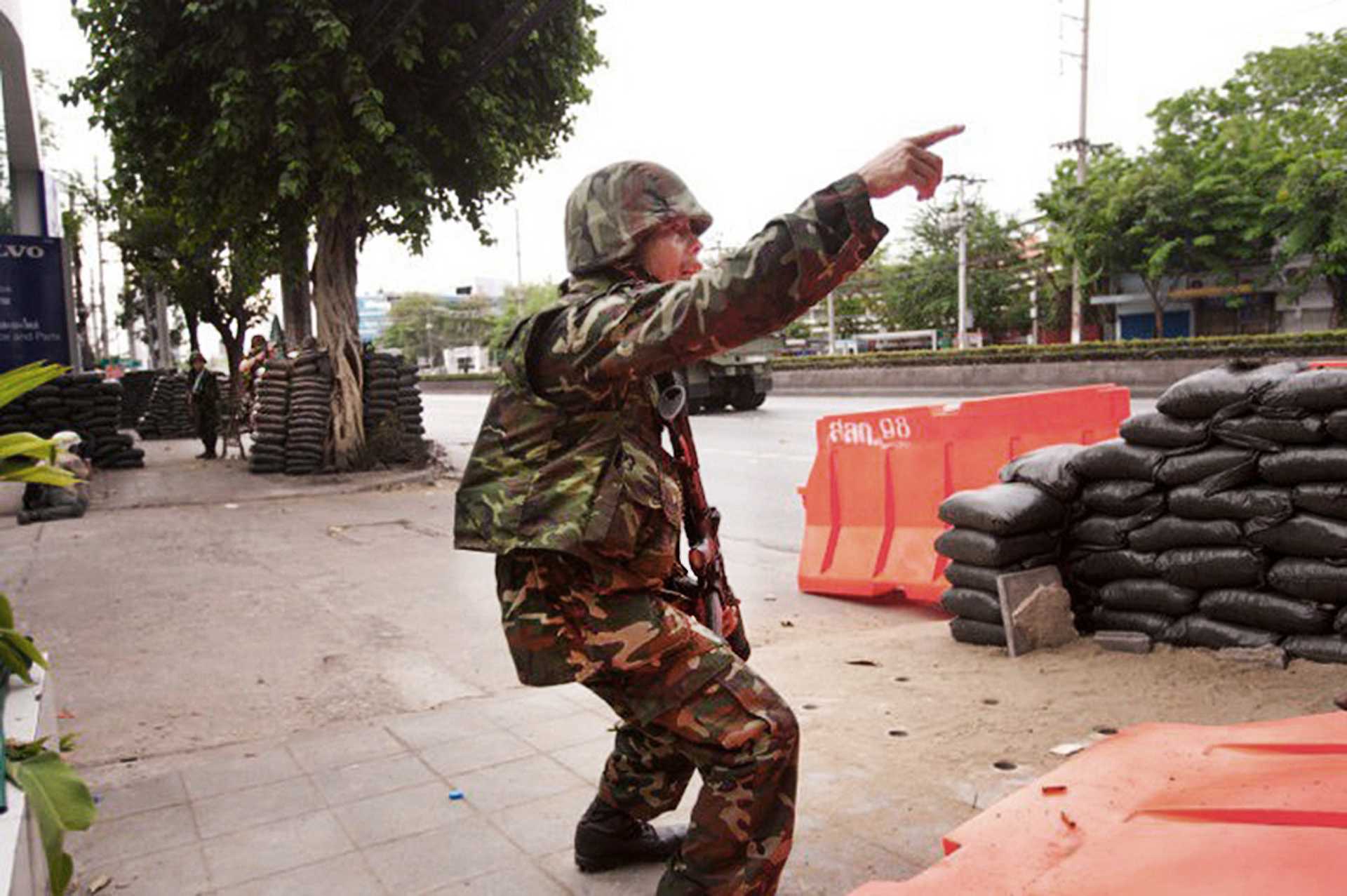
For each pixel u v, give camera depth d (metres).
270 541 8.34
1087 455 4.15
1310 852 1.44
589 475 1.81
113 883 2.61
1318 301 30.19
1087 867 1.70
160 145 12.48
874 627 5.31
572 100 13.52
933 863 2.49
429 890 2.51
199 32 11.62
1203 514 3.76
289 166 11.17
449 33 11.87
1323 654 3.52
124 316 38.41
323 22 10.62
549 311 1.76
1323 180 24.81
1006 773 2.98
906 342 50.59
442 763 3.35
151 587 6.61
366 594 6.30
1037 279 41.69
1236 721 3.18
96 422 14.27
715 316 1.50
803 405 23.19
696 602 2.12
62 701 4.27
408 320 106.00
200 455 17.41
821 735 3.37
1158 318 29.88
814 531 6.30
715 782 1.86
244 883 2.58
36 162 15.66
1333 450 3.41
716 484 10.84
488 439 1.90
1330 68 28.80
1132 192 28.34
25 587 6.66
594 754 3.38
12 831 1.80
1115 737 2.48
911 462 5.82
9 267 12.92
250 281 19.69
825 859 2.52
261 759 3.46
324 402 13.30
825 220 1.47
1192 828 1.70
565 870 2.58
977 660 4.13
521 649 1.90
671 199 1.91
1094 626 4.25
